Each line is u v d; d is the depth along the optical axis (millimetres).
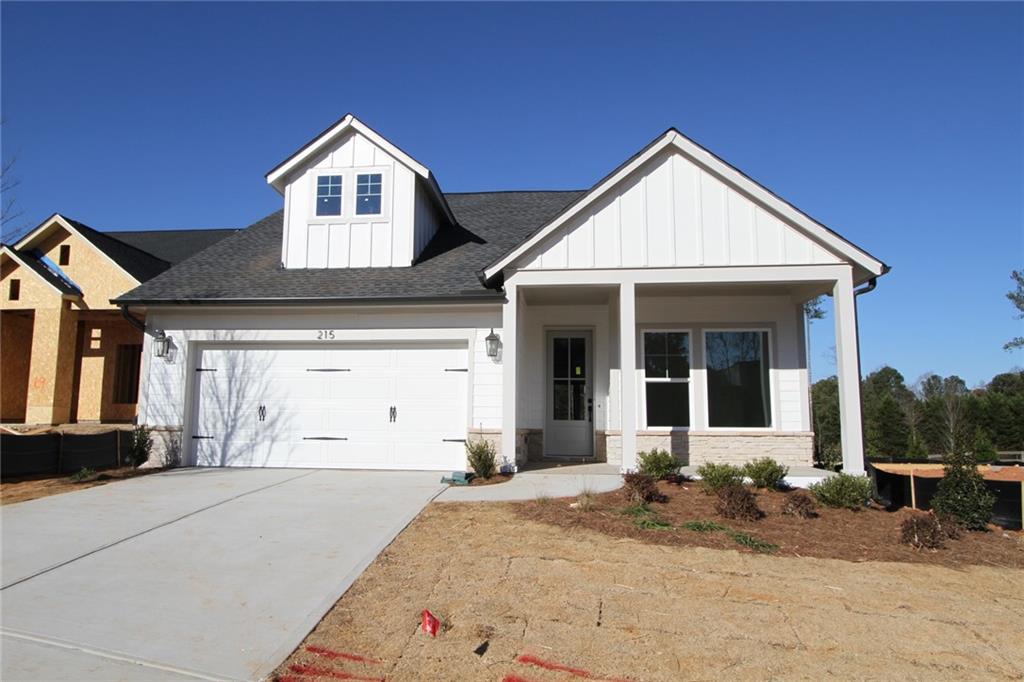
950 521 7766
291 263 13180
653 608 5129
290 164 13227
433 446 11578
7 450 10109
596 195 10945
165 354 12016
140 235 23344
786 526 7637
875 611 5230
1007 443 31219
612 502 8469
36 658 4195
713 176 10961
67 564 6008
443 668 4145
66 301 17359
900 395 46438
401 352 11844
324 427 11867
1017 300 25297
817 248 10625
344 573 5770
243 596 5250
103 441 11727
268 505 8359
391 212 13102
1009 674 4289
